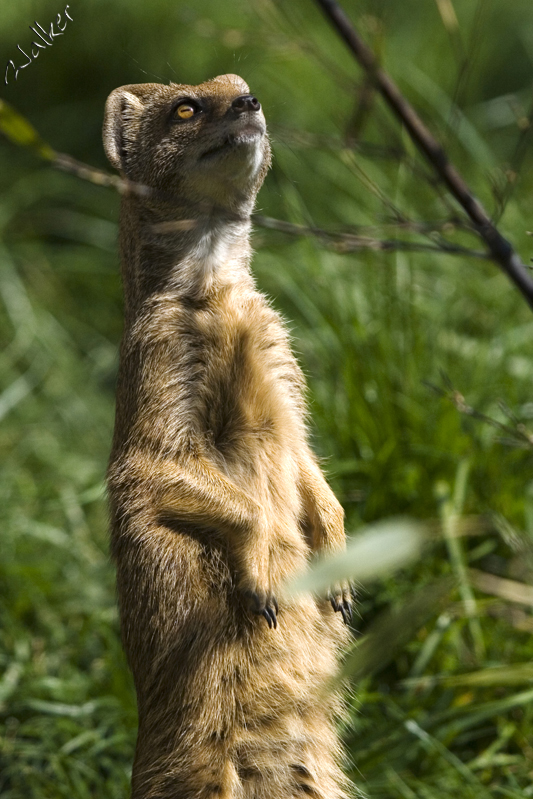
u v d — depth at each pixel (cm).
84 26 1612
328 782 633
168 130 692
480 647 775
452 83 1465
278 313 699
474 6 1616
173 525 627
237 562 610
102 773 761
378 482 880
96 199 1460
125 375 670
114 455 663
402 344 939
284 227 554
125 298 710
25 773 752
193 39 1533
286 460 653
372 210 1145
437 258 1081
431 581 811
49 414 1205
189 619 618
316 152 1279
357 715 758
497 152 1385
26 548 971
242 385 648
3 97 1589
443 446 880
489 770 732
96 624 879
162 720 623
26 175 1485
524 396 945
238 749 616
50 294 1367
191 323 661
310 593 637
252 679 617
